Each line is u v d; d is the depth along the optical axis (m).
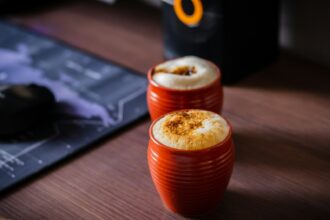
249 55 0.75
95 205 0.55
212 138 0.48
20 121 0.65
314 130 0.65
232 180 0.57
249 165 0.59
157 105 0.58
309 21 0.78
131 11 0.97
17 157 0.62
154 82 0.58
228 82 0.74
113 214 0.53
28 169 0.60
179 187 0.49
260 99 0.71
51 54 0.85
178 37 0.76
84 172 0.60
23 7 1.00
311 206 0.53
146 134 0.66
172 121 0.51
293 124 0.66
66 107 0.71
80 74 0.79
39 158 0.62
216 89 0.58
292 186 0.56
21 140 0.65
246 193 0.55
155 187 0.57
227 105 0.70
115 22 0.94
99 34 0.90
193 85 0.57
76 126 0.67
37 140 0.65
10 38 0.90
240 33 0.72
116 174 0.59
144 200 0.55
